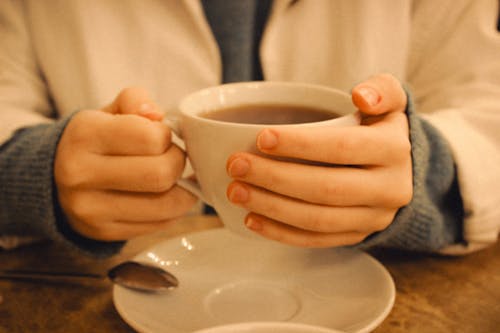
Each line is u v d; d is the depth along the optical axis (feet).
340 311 1.44
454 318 1.48
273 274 1.57
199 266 1.60
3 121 1.85
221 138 1.38
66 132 1.56
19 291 1.58
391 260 1.70
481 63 2.16
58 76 2.33
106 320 1.49
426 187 1.72
